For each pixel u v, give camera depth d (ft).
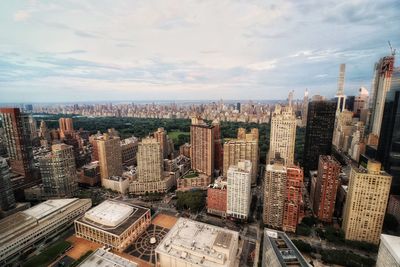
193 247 522.88
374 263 570.05
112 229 648.79
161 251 529.04
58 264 578.25
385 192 615.98
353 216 652.89
